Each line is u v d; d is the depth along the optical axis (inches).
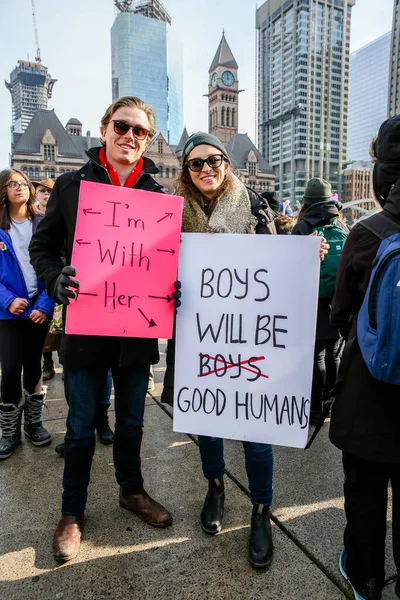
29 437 112.9
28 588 64.3
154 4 4463.6
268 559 68.0
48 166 2517.2
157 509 78.7
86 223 68.3
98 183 68.3
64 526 73.0
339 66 4559.5
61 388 153.1
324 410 66.4
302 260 68.3
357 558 59.3
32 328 106.8
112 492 89.5
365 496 57.6
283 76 4574.3
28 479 94.7
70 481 74.4
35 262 72.8
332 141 4574.3
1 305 97.7
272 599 62.1
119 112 70.8
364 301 52.4
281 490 89.9
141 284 69.2
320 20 4365.2
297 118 4372.5
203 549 72.2
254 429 70.9
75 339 71.0
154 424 123.7
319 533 76.1
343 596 62.7
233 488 90.8
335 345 123.5
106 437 111.0
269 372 69.9
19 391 106.4
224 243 70.3
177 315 72.5
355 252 54.3
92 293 68.2
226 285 70.8
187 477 95.1
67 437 74.2
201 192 76.2
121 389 76.9
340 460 102.6
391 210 51.2
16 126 7859.3
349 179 4375.0
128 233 69.0
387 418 51.9
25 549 72.6
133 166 75.9
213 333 71.6
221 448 80.7
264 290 69.6
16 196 104.9
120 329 68.7
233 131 3366.1
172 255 69.9
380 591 60.5
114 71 4495.6
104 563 69.2
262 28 4845.0
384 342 46.6
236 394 71.4
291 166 4480.8
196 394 72.8
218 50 3312.0
